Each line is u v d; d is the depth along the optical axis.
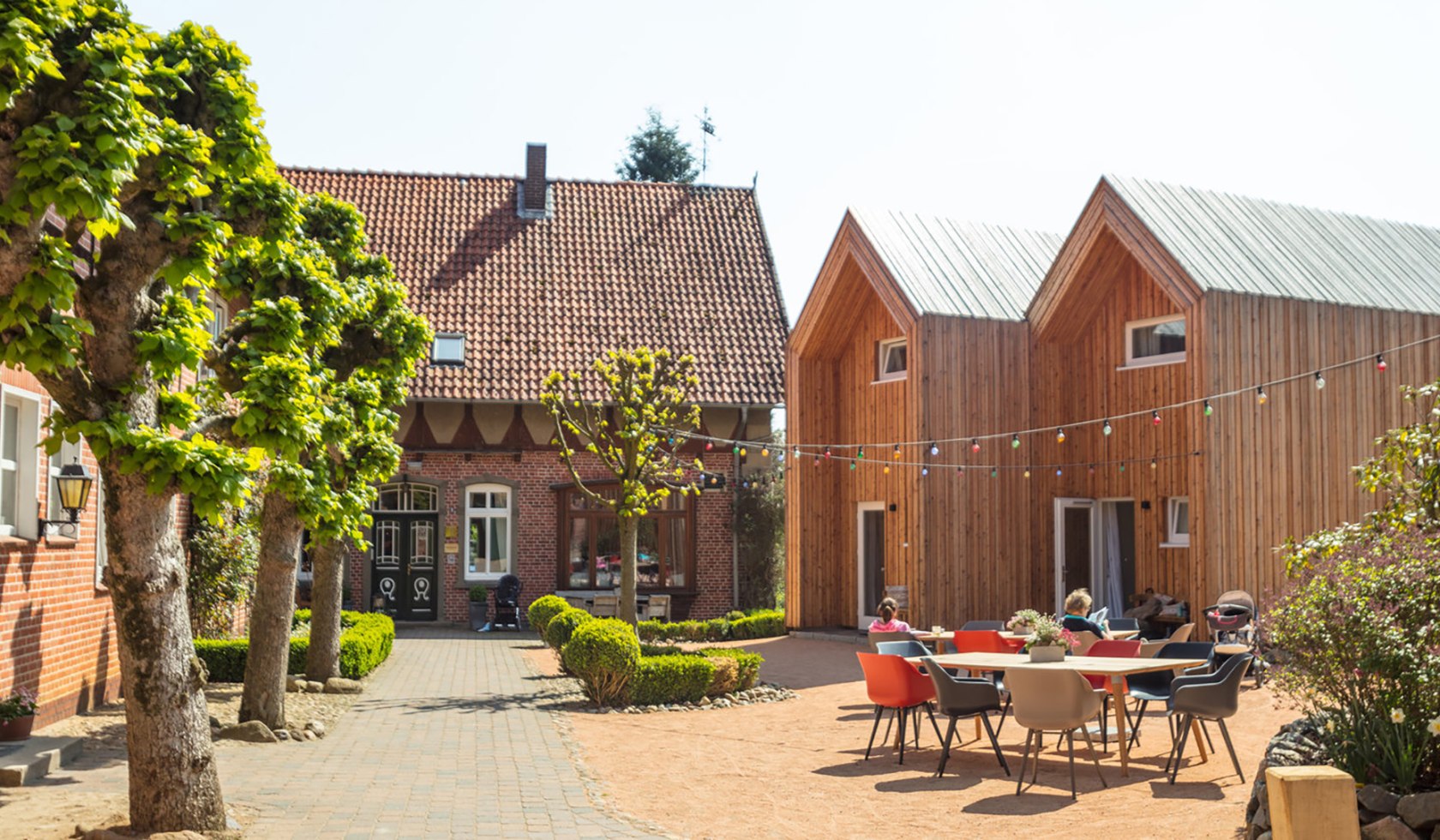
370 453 12.88
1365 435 19.84
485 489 28.22
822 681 17.61
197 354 7.65
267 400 8.24
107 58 6.86
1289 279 19.75
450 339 28.22
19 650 11.38
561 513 28.27
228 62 8.55
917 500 21.36
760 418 28.92
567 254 30.72
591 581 28.31
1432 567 7.77
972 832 8.38
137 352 7.54
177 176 7.57
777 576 29.16
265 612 12.52
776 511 28.59
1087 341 22.14
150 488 7.38
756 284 30.86
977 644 14.62
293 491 9.41
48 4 6.66
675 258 31.11
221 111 8.45
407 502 28.25
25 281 6.69
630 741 12.34
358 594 27.95
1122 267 21.38
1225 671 9.94
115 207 6.78
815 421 24.92
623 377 19.02
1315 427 19.38
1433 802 6.82
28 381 11.76
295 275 10.23
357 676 17.17
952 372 21.78
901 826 8.59
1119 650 12.60
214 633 18.14
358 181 31.50
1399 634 7.46
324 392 11.42
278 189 8.92
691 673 15.14
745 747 11.97
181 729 7.82
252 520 19.14
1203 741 11.48
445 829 8.33
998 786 9.95
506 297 29.39
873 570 24.09
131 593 7.69
